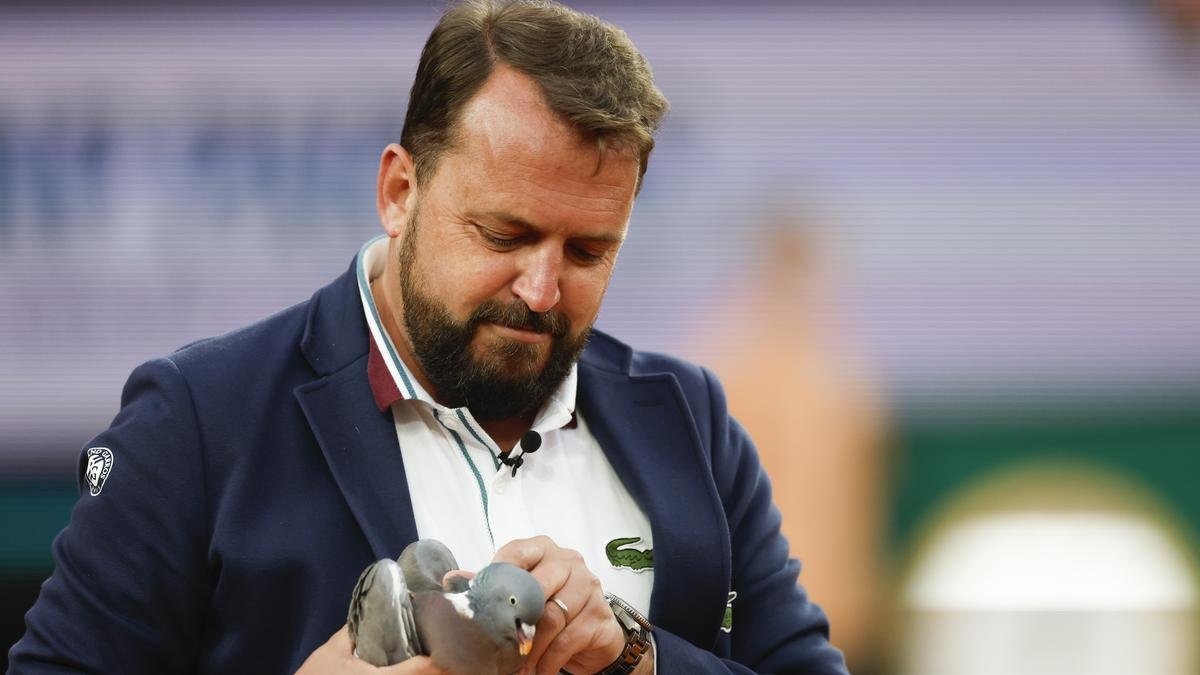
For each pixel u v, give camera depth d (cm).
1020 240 1337
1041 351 1340
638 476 602
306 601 542
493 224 516
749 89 1335
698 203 1335
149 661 545
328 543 547
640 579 595
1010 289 1337
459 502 573
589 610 514
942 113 1338
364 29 1280
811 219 1341
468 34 528
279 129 1275
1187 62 1330
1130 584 1322
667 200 1334
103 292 1257
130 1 1259
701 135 1334
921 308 1339
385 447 566
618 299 1331
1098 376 1339
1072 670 1320
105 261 1257
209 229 1268
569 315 541
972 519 1333
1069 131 1342
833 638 1326
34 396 1249
